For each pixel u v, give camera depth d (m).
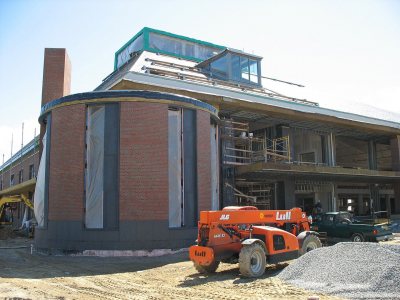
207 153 19.91
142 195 17.20
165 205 17.52
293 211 14.11
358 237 19.31
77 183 17.70
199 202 18.98
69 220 17.61
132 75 22.14
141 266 14.24
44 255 17.91
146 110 17.80
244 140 27.97
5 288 10.22
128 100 17.72
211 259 11.24
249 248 11.17
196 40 37.34
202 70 30.98
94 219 17.48
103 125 17.95
